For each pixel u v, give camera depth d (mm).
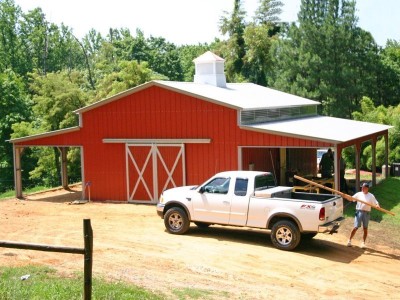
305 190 22625
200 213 17016
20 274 11703
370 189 27047
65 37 94875
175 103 23234
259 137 21609
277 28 74062
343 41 50562
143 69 49000
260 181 16422
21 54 83312
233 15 73000
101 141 24781
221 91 26906
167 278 12523
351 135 22953
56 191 29688
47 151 48500
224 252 15328
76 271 12414
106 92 49750
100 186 24938
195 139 22781
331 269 14172
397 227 19422
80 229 18562
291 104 28750
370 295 12234
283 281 12945
